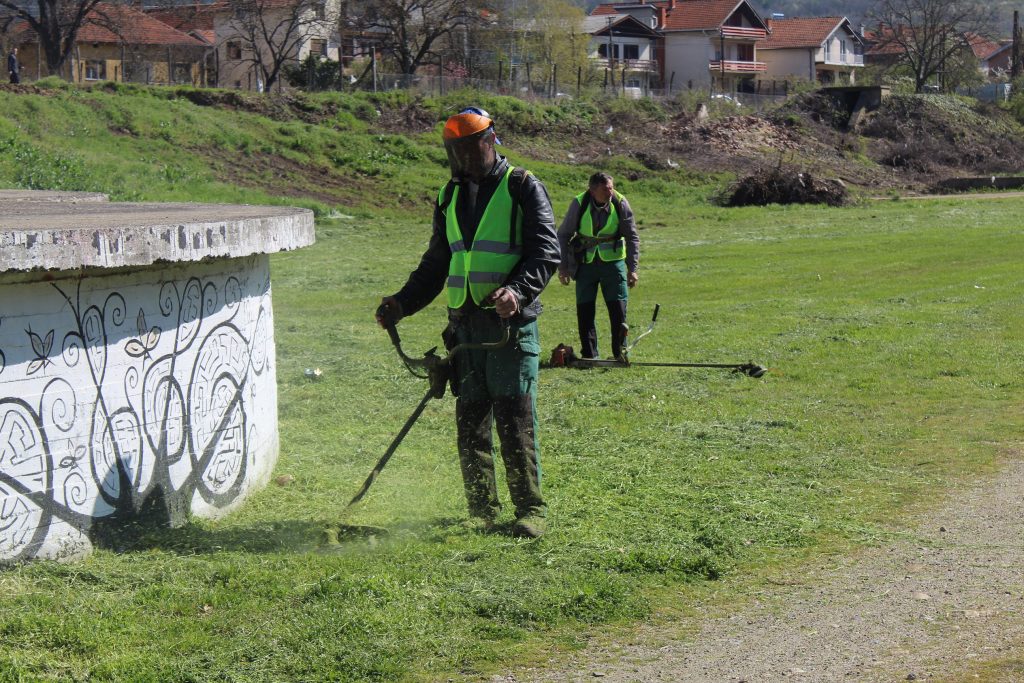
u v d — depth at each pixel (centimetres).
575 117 4888
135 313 515
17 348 464
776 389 903
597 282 1019
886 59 10231
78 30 4912
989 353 1044
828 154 5328
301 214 645
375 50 5297
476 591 458
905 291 1573
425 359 564
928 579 483
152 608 440
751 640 422
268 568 486
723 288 1672
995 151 5900
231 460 588
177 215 632
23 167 2834
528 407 552
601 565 495
